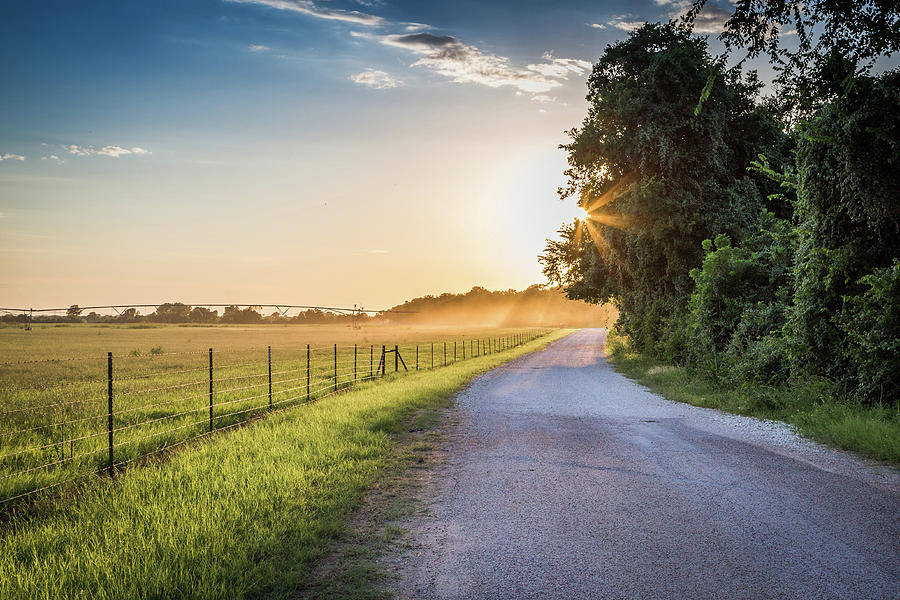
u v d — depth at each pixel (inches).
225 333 3831.2
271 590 171.0
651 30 1197.7
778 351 594.2
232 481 269.7
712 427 450.6
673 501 256.7
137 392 658.2
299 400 610.2
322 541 207.2
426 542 210.4
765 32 426.6
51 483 292.7
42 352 1642.5
